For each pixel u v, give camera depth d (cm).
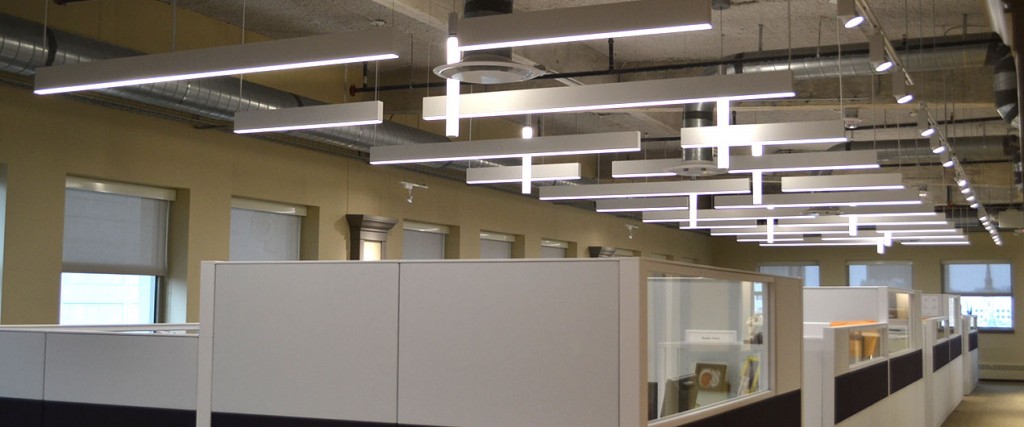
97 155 906
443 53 1138
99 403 481
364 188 1265
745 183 1157
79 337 489
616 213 1869
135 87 780
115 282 963
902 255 2319
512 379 396
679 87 657
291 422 435
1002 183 1650
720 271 454
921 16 936
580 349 385
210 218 1029
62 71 651
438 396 408
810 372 728
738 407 470
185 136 1002
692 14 473
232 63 589
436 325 411
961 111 1340
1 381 509
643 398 373
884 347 928
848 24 565
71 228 907
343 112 760
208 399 452
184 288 999
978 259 2247
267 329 443
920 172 1655
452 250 1465
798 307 578
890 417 943
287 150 1141
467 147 948
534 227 1667
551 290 392
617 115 1438
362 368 423
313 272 436
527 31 499
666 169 1060
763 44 1062
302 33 1065
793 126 815
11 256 829
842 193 1200
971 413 1498
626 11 484
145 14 928
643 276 377
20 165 836
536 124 1509
